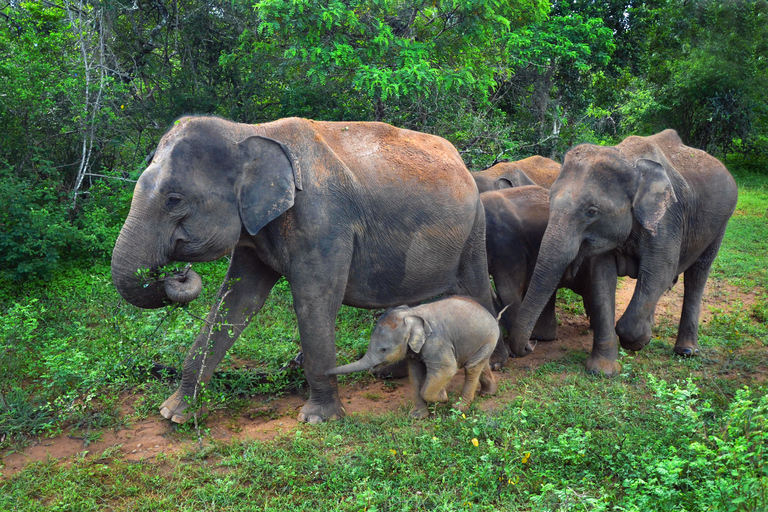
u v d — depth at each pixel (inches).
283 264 181.5
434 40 361.7
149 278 163.6
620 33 657.0
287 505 141.6
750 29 819.4
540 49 464.4
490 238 244.4
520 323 217.8
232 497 144.6
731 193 241.8
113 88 368.2
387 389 215.5
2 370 208.1
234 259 195.0
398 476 151.0
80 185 359.3
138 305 173.0
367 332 255.3
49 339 240.5
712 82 840.9
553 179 341.7
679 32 848.9
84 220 325.4
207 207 165.9
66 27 391.9
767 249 436.1
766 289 341.1
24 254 297.3
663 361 236.8
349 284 195.9
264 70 390.3
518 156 457.7
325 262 179.8
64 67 358.9
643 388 207.8
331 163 182.9
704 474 139.9
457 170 208.5
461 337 186.2
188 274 173.9
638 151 221.1
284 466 157.3
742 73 828.0
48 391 192.9
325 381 187.6
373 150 196.7
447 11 357.1
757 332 268.1
